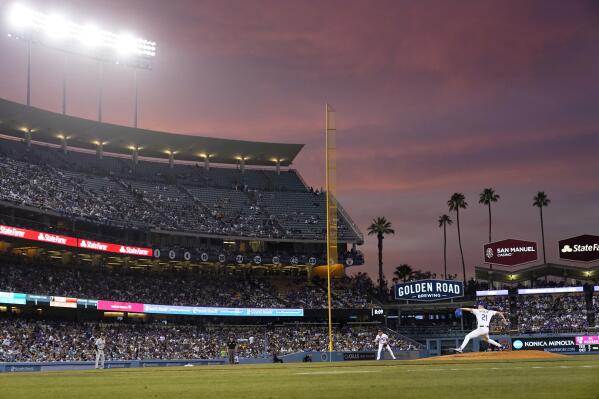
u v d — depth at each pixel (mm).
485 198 129750
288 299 89938
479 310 40188
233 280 91188
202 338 79312
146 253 77562
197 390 13867
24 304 61844
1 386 16328
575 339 81250
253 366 34094
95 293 73625
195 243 88688
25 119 82375
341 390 12914
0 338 61250
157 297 79625
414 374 18344
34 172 78562
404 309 95062
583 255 93375
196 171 100625
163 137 94188
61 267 75250
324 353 77875
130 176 92000
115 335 72375
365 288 99312
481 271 96188
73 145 91688
